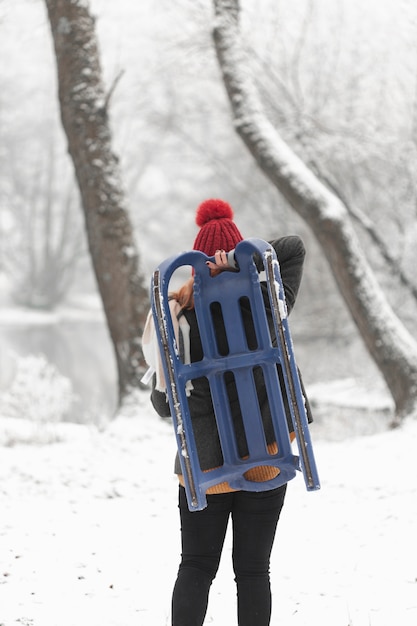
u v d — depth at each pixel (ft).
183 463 15.99
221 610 22.65
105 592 24.13
